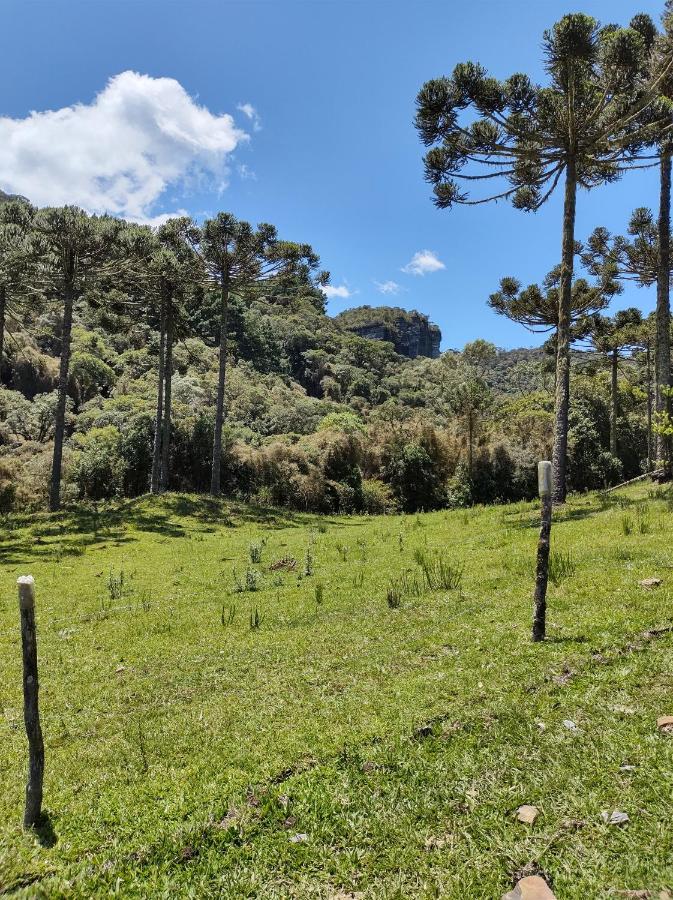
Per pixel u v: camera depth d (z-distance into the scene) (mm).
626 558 8125
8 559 15070
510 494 36094
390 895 2633
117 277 25703
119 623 8484
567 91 14000
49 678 6348
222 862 2963
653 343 30312
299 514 25828
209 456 33156
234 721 4723
